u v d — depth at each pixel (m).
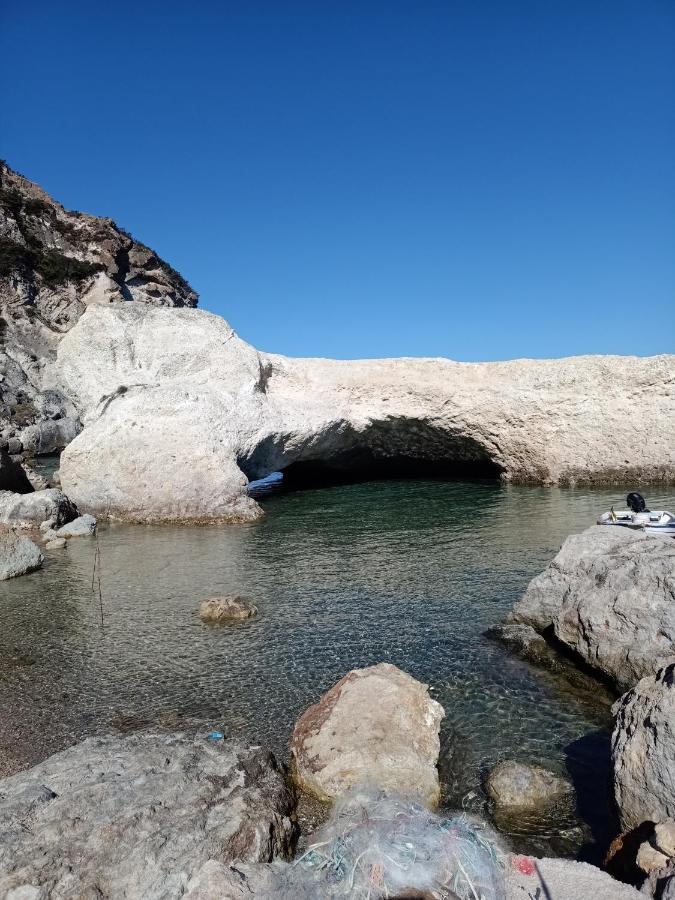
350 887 3.78
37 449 51.84
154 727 6.67
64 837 4.39
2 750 6.31
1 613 10.58
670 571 7.14
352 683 6.57
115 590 11.77
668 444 22.70
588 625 7.64
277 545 15.27
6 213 76.31
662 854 3.98
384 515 19.02
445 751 6.18
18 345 66.81
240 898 3.66
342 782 5.45
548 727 6.60
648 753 4.57
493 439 24.66
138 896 3.92
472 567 12.48
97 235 80.88
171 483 19.28
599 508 18.45
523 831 5.04
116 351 22.80
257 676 7.85
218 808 4.82
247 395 22.27
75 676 8.02
